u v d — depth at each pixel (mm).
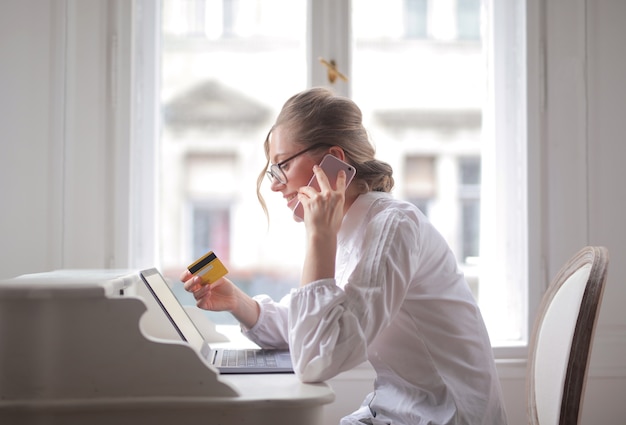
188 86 2117
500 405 1177
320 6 1854
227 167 5867
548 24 1859
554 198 1852
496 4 1928
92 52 1789
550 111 1855
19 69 1767
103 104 1793
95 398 906
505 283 1920
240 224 6016
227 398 913
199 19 2057
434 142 3824
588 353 1021
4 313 900
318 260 1066
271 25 2053
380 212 1151
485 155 1979
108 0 1798
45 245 1767
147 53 1872
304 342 1020
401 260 1085
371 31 2027
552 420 1108
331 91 1276
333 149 1209
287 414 918
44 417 894
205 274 1319
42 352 904
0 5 1761
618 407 1824
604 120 1868
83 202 1780
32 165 1767
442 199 4250
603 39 1873
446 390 1116
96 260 1782
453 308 1179
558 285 1246
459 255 2912
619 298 1848
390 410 1151
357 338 1008
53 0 1775
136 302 912
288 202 1252
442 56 2141
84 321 908
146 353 912
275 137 1250
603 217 1862
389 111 2471
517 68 1905
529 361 1321
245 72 2127
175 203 6023
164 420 911
